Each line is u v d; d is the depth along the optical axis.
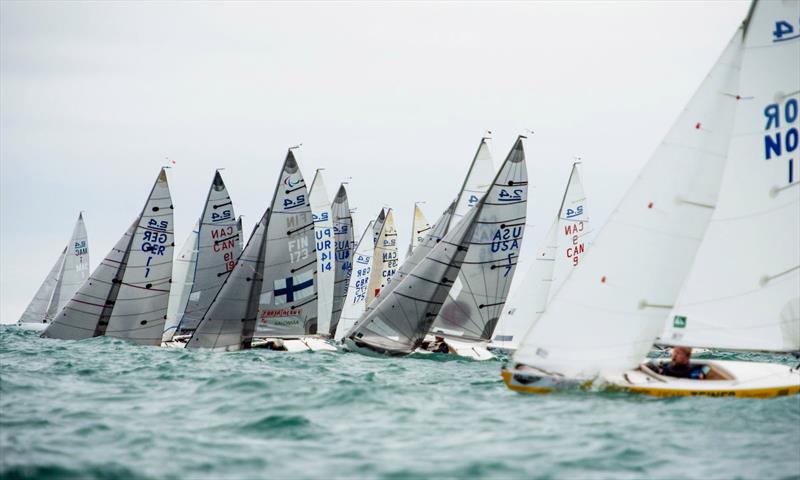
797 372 73.62
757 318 70.50
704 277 70.75
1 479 44.06
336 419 61.59
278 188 135.25
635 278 69.69
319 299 155.50
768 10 70.62
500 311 128.62
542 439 55.19
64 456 49.03
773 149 70.88
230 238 158.75
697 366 73.38
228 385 77.31
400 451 52.06
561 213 148.75
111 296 142.62
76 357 107.31
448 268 121.44
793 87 70.81
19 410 62.78
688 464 49.75
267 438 55.28
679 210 69.50
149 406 66.62
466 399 70.31
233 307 125.56
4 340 144.50
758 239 70.69
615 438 55.44
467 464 49.03
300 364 102.62
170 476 46.00
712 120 69.62
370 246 183.75
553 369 71.06
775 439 55.47
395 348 121.06
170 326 167.75
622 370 70.62
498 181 127.62
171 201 137.25
